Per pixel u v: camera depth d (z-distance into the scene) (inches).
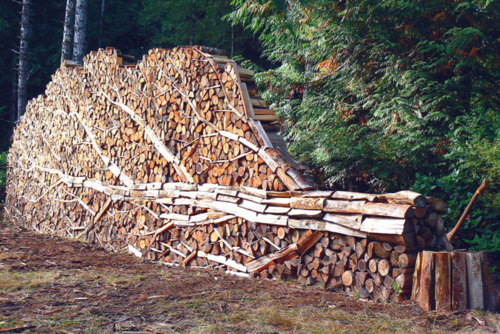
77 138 364.8
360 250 169.5
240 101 225.1
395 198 164.1
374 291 164.9
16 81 799.7
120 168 311.3
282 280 198.5
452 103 237.6
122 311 143.4
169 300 158.2
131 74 304.0
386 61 265.0
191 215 250.2
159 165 277.0
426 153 239.9
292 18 302.8
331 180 279.3
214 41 733.3
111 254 282.7
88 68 353.7
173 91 267.9
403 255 157.4
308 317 140.6
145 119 290.5
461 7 239.3
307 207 187.9
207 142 244.2
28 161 468.1
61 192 383.9
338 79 296.8
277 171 204.7
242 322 135.0
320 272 184.2
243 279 202.7
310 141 287.0
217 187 236.7
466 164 200.7
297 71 333.7
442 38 254.5
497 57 238.2
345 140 258.2
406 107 237.6
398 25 260.2
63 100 393.1
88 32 847.7
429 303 148.4
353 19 262.7
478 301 148.3
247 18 338.6
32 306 144.9
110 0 911.7
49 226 396.5
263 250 206.5
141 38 954.7
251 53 746.8
